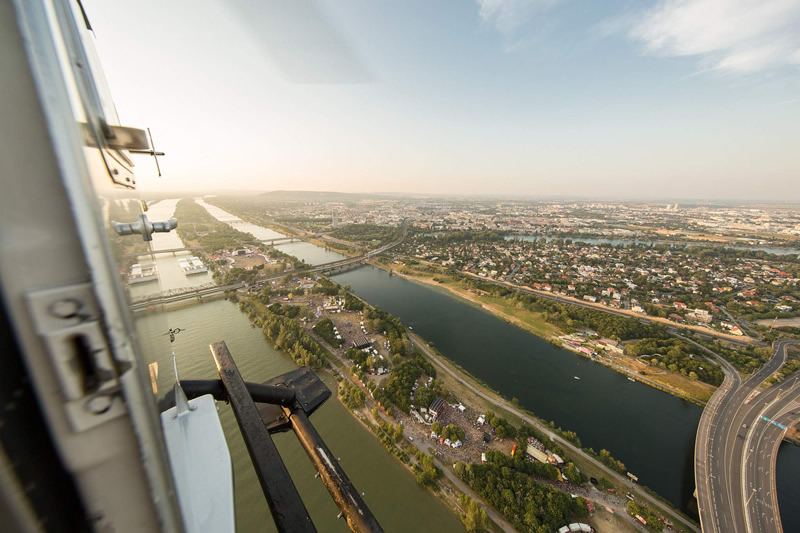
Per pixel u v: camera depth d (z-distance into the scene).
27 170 1.15
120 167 2.98
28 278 1.18
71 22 2.11
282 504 3.65
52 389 1.33
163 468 1.93
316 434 5.58
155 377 2.68
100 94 2.83
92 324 1.34
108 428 1.53
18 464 1.22
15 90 1.11
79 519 1.65
